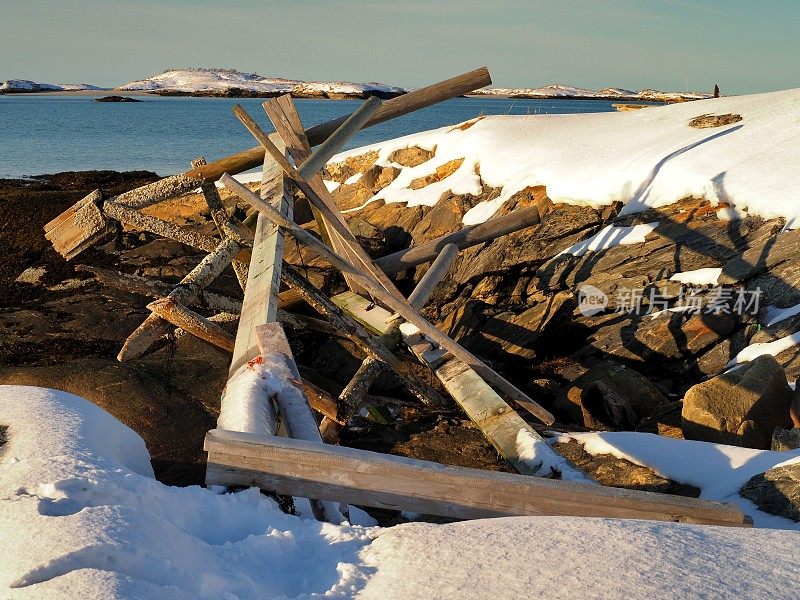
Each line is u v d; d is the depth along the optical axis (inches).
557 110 4003.4
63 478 119.1
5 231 690.2
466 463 274.2
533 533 114.0
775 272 408.8
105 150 1868.8
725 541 112.7
